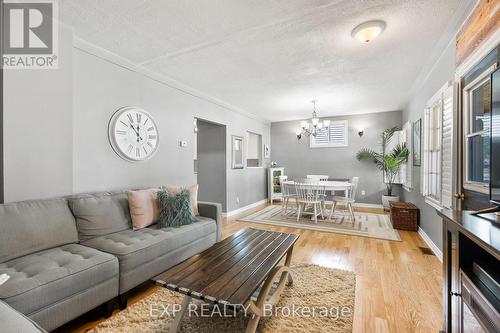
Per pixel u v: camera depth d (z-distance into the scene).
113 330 1.54
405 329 1.56
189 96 3.84
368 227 3.96
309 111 5.63
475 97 1.96
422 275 2.29
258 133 6.36
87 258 1.63
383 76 3.32
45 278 1.35
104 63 2.60
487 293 0.98
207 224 2.69
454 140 2.14
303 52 2.60
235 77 3.34
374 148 5.82
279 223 4.27
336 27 2.12
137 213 2.38
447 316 1.34
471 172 1.98
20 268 1.47
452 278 1.30
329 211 5.29
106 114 2.62
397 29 2.13
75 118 2.34
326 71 3.14
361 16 1.96
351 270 2.40
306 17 1.98
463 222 1.17
